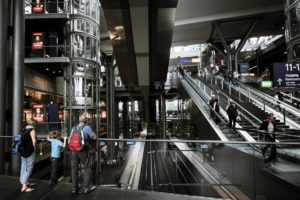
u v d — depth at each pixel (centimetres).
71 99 2242
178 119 4147
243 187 880
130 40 2209
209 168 905
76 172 688
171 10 1803
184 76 3250
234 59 4378
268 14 3906
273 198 853
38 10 2194
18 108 1122
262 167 888
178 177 875
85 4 2391
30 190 707
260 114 1653
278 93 1886
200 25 4078
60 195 670
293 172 859
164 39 2242
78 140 676
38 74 2352
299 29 2052
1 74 1097
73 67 2269
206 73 3438
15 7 1146
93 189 708
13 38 1141
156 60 2747
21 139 708
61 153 838
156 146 893
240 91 2211
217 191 880
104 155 812
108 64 3841
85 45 2339
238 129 1352
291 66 1461
